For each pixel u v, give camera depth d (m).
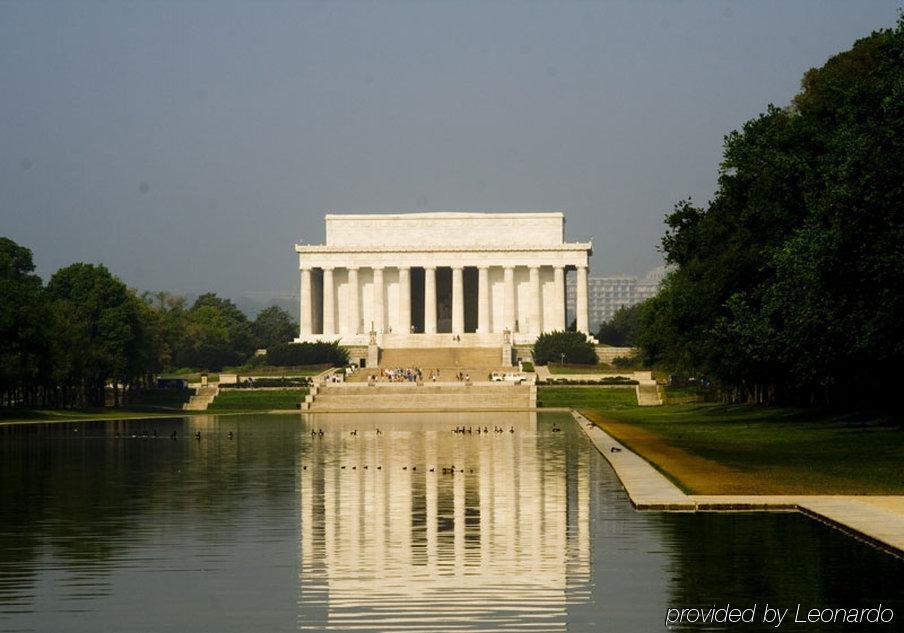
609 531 49.72
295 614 35.69
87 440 120.38
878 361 96.88
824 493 59.91
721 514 54.06
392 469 80.81
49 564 43.75
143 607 36.72
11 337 170.62
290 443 111.50
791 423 121.81
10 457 95.94
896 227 88.25
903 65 99.69
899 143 88.75
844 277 92.38
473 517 55.38
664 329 169.25
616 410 188.38
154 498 64.38
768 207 116.56
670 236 149.88
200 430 139.38
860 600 36.16
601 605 36.31
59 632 33.81
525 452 95.19
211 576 41.41
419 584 39.81
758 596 36.91
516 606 36.38
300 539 49.28
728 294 123.44
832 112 117.06
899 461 78.00
